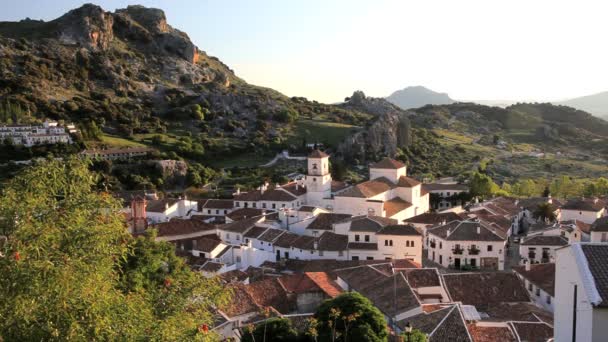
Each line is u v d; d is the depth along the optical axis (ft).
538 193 605.31
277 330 170.19
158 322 90.12
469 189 580.30
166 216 426.10
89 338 81.30
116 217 101.76
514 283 244.63
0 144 588.09
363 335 159.02
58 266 82.58
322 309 175.52
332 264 298.97
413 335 158.81
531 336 184.14
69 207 93.71
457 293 238.07
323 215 373.61
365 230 325.21
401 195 438.81
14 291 79.10
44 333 79.00
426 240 356.18
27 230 86.07
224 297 113.09
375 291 232.12
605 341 86.22
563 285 99.71
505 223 393.09
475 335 181.37
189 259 310.24
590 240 321.11
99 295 86.07
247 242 352.69
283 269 304.91
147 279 190.08
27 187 95.86
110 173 577.02
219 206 454.81
